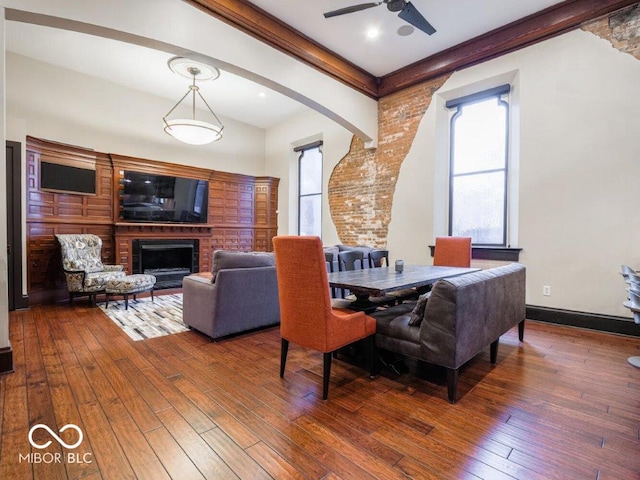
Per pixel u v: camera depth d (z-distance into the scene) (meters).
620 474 1.41
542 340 3.18
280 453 1.55
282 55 3.96
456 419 1.84
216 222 6.93
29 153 4.47
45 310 4.36
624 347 2.96
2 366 2.39
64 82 5.11
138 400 2.04
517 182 4.03
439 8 3.57
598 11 3.33
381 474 1.42
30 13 2.44
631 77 3.22
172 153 6.46
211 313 3.13
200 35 3.24
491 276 2.40
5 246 2.38
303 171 7.52
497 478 1.39
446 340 2.00
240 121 7.63
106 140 5.57
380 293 2.26
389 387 2.24
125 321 3.87
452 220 4.87
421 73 4.76
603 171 3.38
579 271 3.53
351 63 4.75
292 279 2.14
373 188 5.55
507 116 4.29
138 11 2.87
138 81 5.61
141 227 5.75
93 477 1.39
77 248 4.76
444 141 4.84
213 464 1.48
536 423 1.80
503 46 3.97
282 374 2.38
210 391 2.17
